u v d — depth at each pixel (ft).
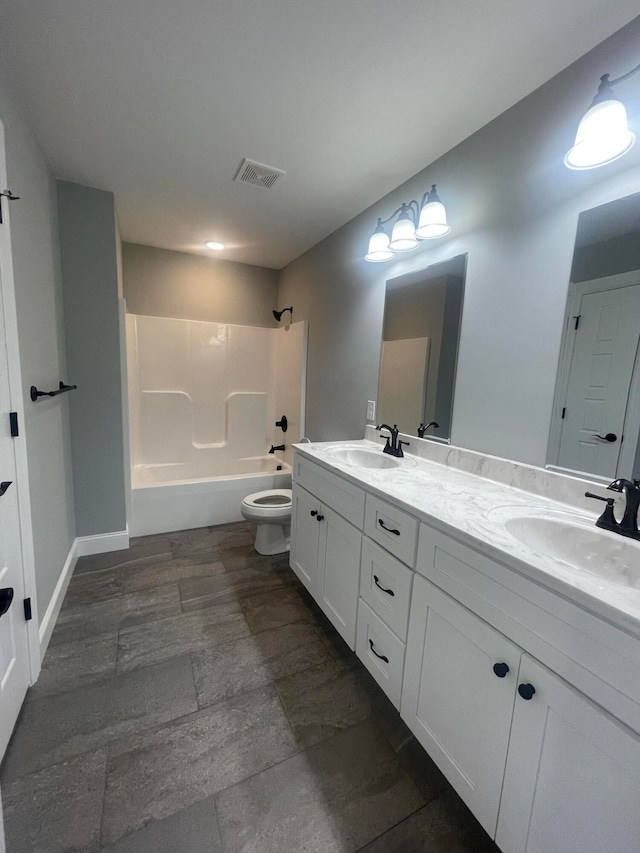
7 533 3.98
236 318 11.75
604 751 2.21
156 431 10.78
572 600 2.38
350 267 8.07
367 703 4.60
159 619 6.02
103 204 7.09
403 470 5.32
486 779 2.99
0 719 3.69
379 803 3.51
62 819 3.27
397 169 6.07
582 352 3.90
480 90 4.34
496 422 4.85
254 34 3.73
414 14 3.47
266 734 4.15
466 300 5.24
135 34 3.76
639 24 3.35
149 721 4.25
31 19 3.59
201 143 5.57
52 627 5.64
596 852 2.27
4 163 4.02
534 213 4.33
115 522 8.13
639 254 3.43
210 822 3.30
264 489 10.21
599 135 3.20
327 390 9.08
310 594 6.58
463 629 3.21
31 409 4.91
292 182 6.57
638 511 3.34
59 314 6.74
